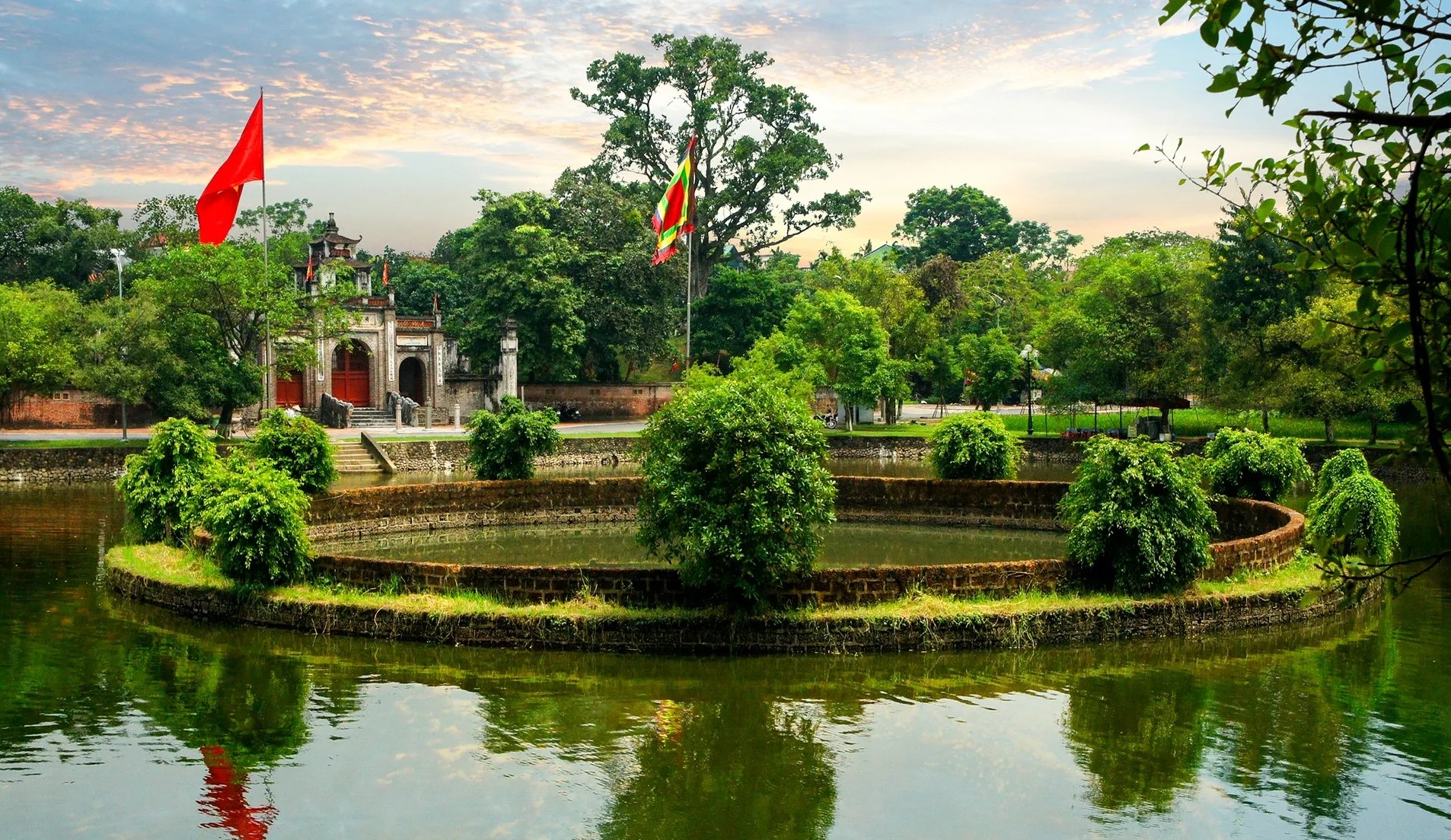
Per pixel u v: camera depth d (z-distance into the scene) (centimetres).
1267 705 1434
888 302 6450
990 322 8012
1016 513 3017
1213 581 1902
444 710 1398
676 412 1759
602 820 1080
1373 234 474
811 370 5206
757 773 1199
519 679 1523
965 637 1680
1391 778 1191
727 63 6500
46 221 6706
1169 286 5000
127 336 4294
